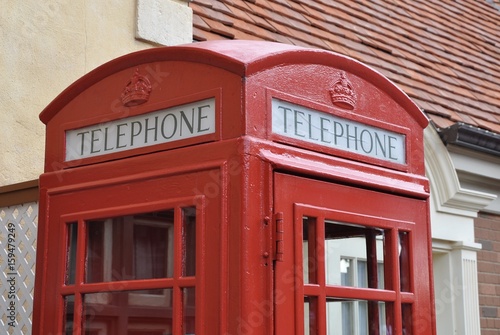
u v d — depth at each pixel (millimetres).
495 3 11672
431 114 7266
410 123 3389
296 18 7301
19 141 4500
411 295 3199
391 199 3186
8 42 4535
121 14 5148
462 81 8500
